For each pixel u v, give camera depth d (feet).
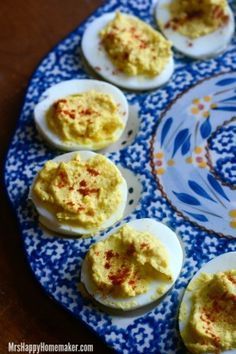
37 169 1.30
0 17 1.54
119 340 1.12
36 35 1.51
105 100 1.31
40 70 1.41
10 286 1.23
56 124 1.29
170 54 1.37
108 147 1.32
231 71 1.39
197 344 1.07
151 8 1.47
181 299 1.14
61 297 1.17
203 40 1.40
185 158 1.30
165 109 1.36
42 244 1.22
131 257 1.14
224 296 1.09
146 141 1.32
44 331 1.18
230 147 1.30
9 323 1.19
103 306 1.15
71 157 1.26
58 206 1.20
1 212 1.30
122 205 1.22
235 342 1.06
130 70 1.35
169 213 1.23
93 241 1.21
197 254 1.19
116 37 1.37
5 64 1.48
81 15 1.53
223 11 1.41
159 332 1.12
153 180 1.28
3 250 1.27
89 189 1.22
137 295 1.12
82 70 1.41
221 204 1.24
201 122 1.34
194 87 1.37
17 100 1.43
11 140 1.34
